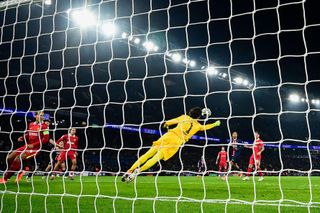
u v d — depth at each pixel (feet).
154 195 22.58
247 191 25.70
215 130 118.32
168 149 25.63
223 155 54.39
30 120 78.33
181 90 109.60
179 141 25.76
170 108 109.91
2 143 72.33
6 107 75.51
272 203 18.49
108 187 28.78
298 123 138.10
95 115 98.32
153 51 79.51
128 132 103.19
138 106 106.83
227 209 16.19
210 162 107.96
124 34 61.36
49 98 86.33
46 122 31.32
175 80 108.78
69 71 86.02
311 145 136.36
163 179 49.14
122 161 97.86
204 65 88.38
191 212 15.47
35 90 82.53
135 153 101.45
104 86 100.37
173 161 97.40
